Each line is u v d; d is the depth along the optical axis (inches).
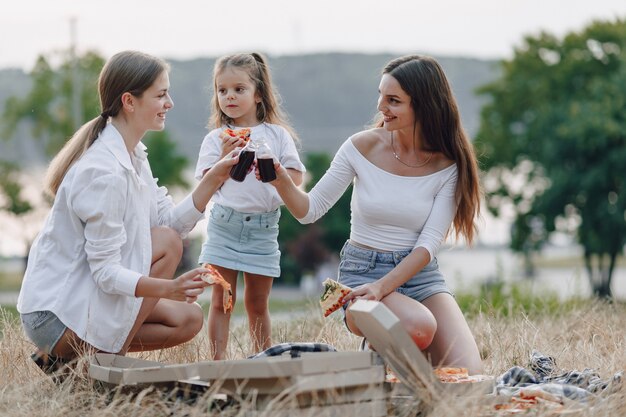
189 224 185.9
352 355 141.6
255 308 216.4
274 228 213.9
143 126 177.2
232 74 215.2
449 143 187.0
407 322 169.8
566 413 143.3
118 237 166.6
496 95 1396.4
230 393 142.3
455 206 188.4
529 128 1326.3
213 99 223.1
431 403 142.8
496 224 1358.3
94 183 165.6
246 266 210.1
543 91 1357.0
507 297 322.3
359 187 189.6
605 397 153.1
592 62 1348.4
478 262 1800.0
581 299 308.2
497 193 1337.4
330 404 139.7
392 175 187.5
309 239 1434.5
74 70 1304.1
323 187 190.5
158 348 181.0
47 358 172.4
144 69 175.3
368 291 172.1
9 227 1348.4
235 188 209.9
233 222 210.1
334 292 171.8
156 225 184.4
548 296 321.1
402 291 186.9
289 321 247.1
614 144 1224.8
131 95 174.9
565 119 1258.0
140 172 181.0
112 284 164.6
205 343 212.1
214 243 211.8
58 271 168.9
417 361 144.4
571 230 1264.8
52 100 1344.7
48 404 155.5
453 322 181.8
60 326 167.3
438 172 187.8
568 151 1243.2
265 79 221.5
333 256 1453.0
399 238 187.2
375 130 194.1
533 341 209.2
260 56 223.6
